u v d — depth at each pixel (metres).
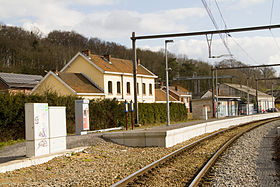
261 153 14.27
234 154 13.85
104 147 16.11
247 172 9.90
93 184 8.49
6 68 78.81
